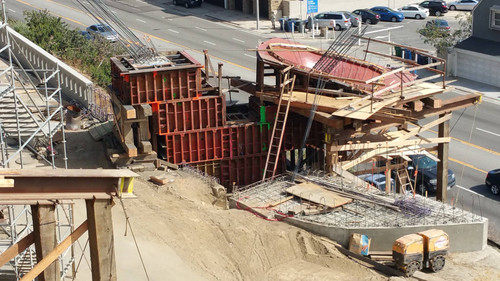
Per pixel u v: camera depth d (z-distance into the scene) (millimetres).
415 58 56906
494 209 37156
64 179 16391
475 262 29547
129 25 70750
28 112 23797
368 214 30656
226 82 54500
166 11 77125
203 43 66062
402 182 36281
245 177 38156
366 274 27562
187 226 28359
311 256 28469
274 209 31297
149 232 27219
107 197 16578
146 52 36812
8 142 34375
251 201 32219
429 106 35812
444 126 36281
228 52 63656
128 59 37125
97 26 62031
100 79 50656
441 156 36406
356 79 35562
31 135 23375
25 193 16203
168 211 29438
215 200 33125
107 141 37344
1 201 16031
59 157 35812
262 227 29531
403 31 71250
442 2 78125
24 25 57188
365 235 29250
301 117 37750
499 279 28141
